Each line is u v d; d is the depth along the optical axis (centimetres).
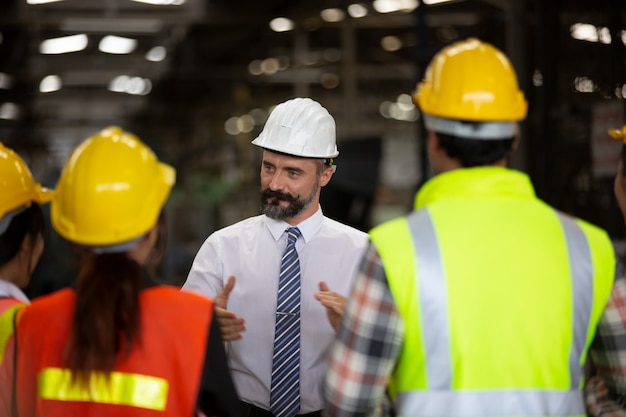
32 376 247
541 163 715
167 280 1549
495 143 232
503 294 221
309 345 337
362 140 873
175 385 234
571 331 224
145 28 1491
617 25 592
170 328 236
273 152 338
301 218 343
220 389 240
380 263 221
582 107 709
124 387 233
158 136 3177
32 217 286
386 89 2978
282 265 339
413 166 3266
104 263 234
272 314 338
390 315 219
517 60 822
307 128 338
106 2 1269
